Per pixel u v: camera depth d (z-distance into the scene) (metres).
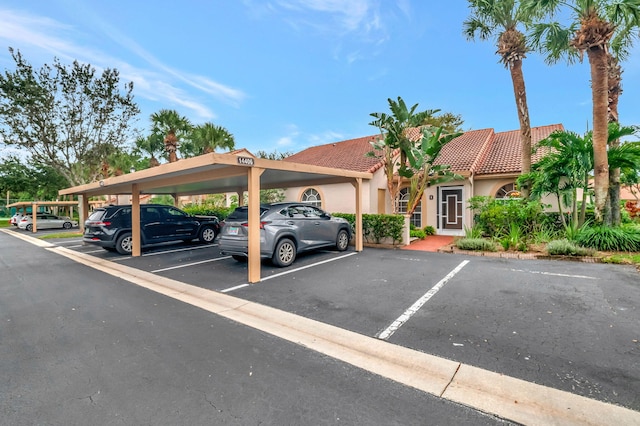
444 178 11.95
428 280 6.22
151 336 3.92
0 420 2.38
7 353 3.51
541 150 13.84
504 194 13.33
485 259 8.27
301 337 3.83
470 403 2.50
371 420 2.32
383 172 14.63
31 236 18.36
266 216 7.63
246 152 22.06
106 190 11.85
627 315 4.16
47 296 5.77
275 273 7.08
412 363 3.15
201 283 6.49
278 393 2.68
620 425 2.20
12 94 16.23
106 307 5.10
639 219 13.23
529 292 5.26
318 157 18.81
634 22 8.71
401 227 10.61
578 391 2.60
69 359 3.35
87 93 17.73
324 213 9.38
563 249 7.98
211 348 3.57
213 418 2.38
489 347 3.41
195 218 12.65
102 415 2.43
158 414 2.43
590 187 10.16
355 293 5.50
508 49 11.38
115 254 10.71
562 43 10.59
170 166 6.60
